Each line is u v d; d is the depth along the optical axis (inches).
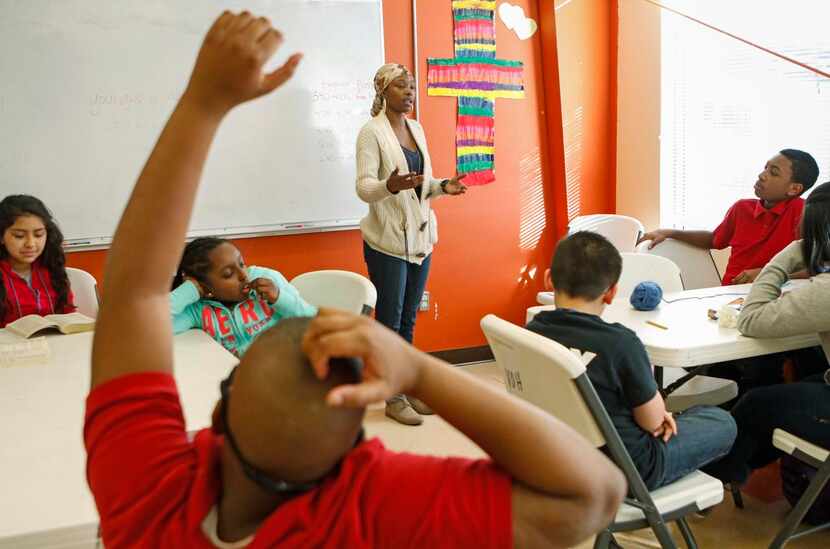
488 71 167.6
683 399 102.3
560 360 65.3
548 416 23.6
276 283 95.0
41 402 64.4
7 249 108.5
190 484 23.5
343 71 152.2
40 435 55.9
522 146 174.6
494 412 22.6
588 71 174.9
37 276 111.8
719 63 154.3
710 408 82.4
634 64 171.2
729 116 153.3
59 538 41.3
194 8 139.6
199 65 22.6
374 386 19.7
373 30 153.6
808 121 137.8
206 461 23.3
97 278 140.6
